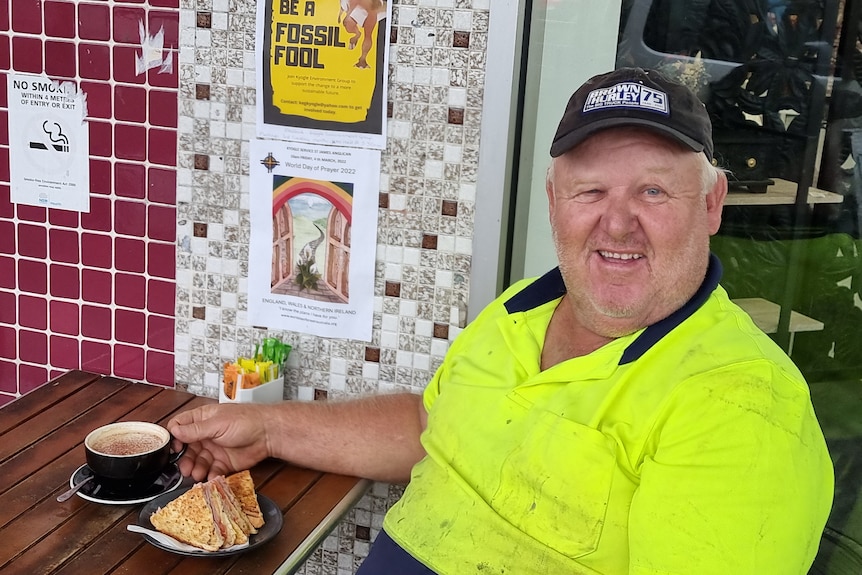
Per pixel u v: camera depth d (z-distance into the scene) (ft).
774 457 3.48
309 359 6.13
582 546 3.88
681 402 3.70
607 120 3.86
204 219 6.08
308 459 5.23
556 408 4.07
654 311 4.05
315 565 6.43
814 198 5.29
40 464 5.09
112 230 6.29
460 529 4.23
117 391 6.27
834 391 5.50
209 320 6.26
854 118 5.14
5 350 6.76
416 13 5.38
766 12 5.11
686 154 3.90
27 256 6.52
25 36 6.10
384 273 5.84
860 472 5.51
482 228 5.57
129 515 4.64
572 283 4.18
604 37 5.31
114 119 6.07
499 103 5.35
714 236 5.44
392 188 5.68
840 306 5.38
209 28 5.74
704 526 3.50
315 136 5.73
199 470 5.06
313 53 5.60
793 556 3.48
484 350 4.67
